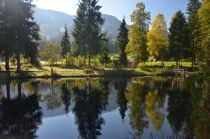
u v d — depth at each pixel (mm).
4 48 40781
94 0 57344
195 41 46844
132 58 58500
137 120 15500
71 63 57844
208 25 30000
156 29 55594
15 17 41500
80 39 56719
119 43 66812
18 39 41281
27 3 43562
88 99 22891
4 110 18562
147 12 54688
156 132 13016
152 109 18312
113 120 15633
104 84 34250
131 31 54812
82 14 57438
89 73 47062
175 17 56406
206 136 11703
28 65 50438
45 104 20703
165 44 56094
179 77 44938
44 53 58094
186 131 12867
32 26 43719
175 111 17453
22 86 31688
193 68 50188
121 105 20000
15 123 15156
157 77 45156
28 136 12781
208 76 17703
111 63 59656
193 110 17578
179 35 54656
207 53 18531
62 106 19875
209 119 15008
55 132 13406
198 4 51531
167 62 62719
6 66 42156
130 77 45562
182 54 53656
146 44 55125
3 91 27547
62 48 76625
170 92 26125
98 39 56281
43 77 42781
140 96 24047
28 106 19891
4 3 41906
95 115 17047
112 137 12492
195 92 24812
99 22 57688
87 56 59688
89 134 13031
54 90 28328
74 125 14703
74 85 33000
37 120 15820
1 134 13055
